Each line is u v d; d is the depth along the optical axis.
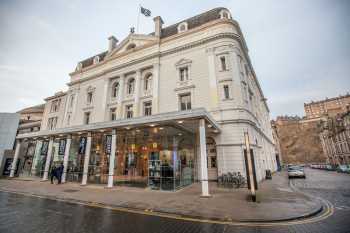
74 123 27.03
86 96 27.36
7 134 26.19
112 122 14.60
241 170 15.09
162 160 13.64
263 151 25.17
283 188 13.58
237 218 6.50
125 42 25.61
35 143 25.06
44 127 31.64
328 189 13.16
